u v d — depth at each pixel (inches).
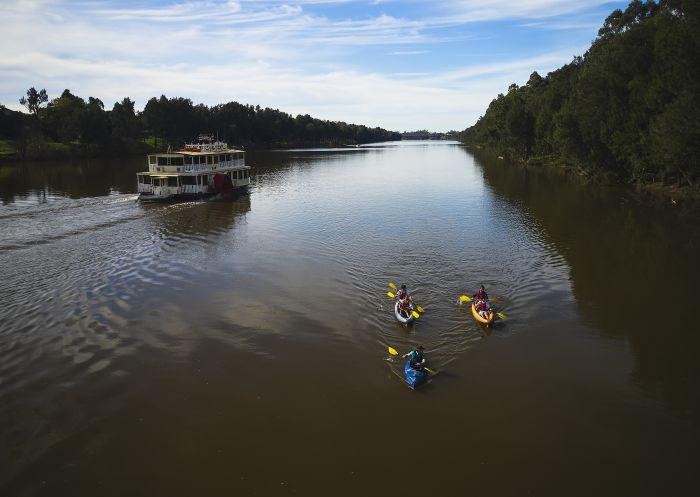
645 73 2212.1
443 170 3924.7
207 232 1589.6
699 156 1856.5
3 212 1820.9
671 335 868.0
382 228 1659.7
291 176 3484.3
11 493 507.8
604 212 1924.2
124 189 2480.3
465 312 960.3
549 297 1036.5
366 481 529.3
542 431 613.9
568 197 2313.0
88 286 1077.1
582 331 884.0
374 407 660.7
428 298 1028.5
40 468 543.8
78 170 3459.6
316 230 1631.4
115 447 578.6
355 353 800.9
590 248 1400.1
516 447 584.4
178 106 5590.6
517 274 1176.8
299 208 2064.5
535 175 3371.1
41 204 1991.9
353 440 595.2
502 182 2987.2
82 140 4704.7
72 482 525.3
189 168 2186.3
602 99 2439.7
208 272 1187.9
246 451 575.2
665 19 2092.8
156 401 667.4
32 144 4192.9
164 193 2119.8
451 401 675.4
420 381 709.3
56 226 1619.1
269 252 1362.0
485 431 613.3
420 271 1197.1
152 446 581.3
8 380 705.6
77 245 1400.1
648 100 2055.9
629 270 1206.9
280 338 848.9
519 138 4343.0
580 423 629.9
